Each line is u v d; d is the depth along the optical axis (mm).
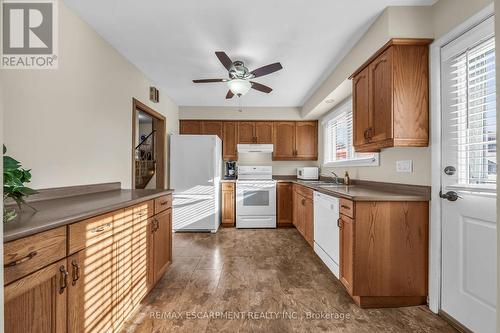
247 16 1900
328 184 3271
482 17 1474
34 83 1561
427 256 1835
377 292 1817
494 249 1410
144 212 1824
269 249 3090
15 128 1452
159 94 3555
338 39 2232
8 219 962
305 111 4320
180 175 3908
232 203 4281
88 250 1229
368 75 2133
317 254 2730
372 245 1819
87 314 1217
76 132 1888
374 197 1804
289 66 2785
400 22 1802
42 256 971
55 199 1645
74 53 1858
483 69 1510
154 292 2031
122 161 2531
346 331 1577
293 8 1809
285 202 4246
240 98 4070
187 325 1621
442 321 1687
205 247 3158
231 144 4574
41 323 970
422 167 1895
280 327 1609
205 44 2307
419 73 1826
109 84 2305
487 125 1477
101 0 1717
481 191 1487
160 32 2111
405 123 1815
